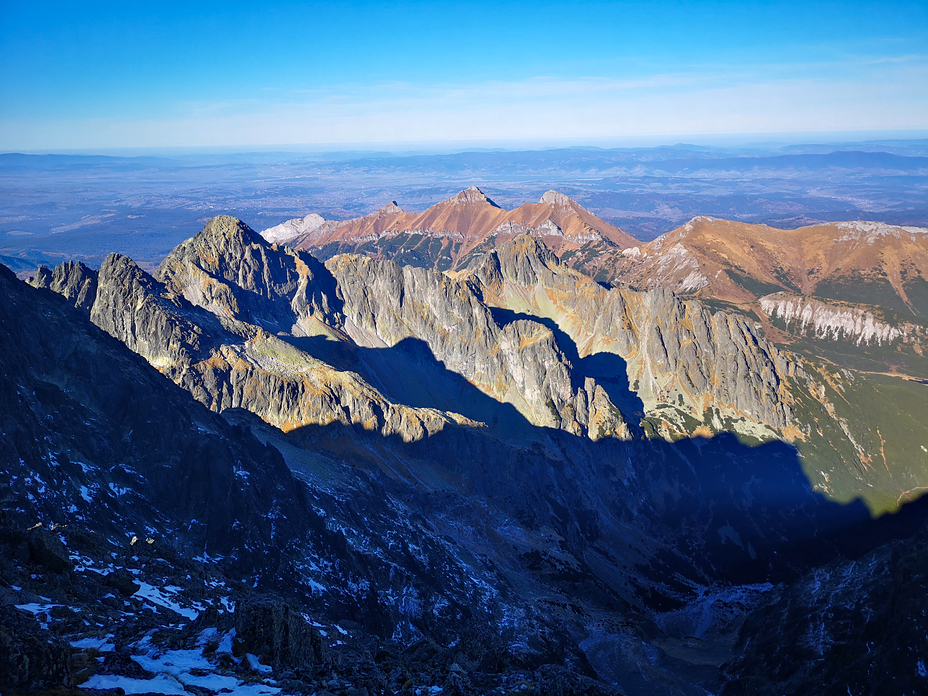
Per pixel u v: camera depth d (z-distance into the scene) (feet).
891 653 432.25
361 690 212.43
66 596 230.89
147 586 276.41
